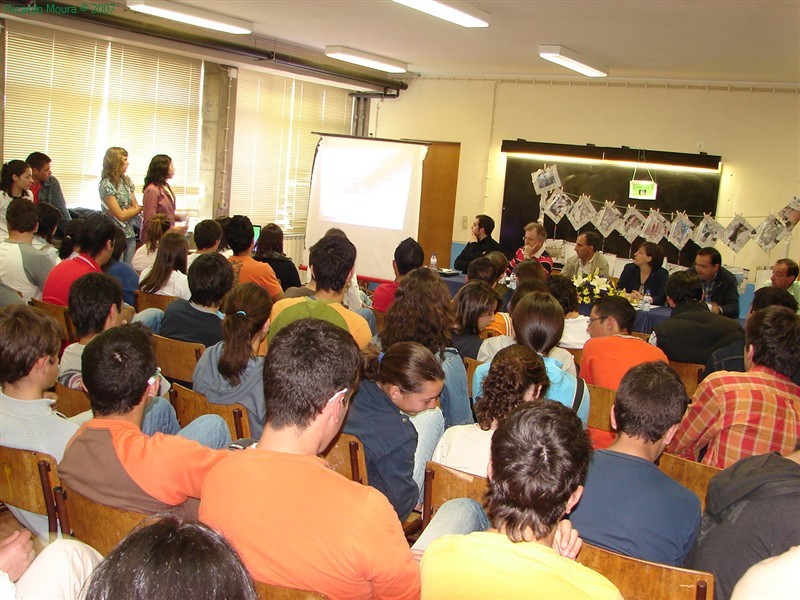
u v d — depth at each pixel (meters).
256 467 1.28
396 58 8.44
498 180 9.41
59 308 3.73
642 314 5.68
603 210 8.48
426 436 2.51
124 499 1.63
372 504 1.27
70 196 6.86
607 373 3.14
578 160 8.71
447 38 6.69
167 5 5.94
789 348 2.45
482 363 3.02
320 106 9.84
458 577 1.17
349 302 4.82
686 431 2.57
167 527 0.70
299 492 1.25
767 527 1.58
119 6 6.20
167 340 3.10
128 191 6.65
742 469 1.72
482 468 2.11
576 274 6.59
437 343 2.76
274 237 5.64
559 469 1.20
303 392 1.30
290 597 1.23
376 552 1.24
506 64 8.22
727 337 3.89
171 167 6.78
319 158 8.38
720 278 6.09
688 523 1.71
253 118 8.80
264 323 2.72
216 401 2.58
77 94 6.74
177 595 0.64
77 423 2.16
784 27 4.89
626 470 1.75
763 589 1.13
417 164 7.89
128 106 7.27
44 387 2.02
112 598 0.64
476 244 7.56
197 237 4.73
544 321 2.88
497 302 3.44
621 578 1.56
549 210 8.83
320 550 1.23
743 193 7.94
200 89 8.07
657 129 8.32
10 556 1.41
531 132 9.12
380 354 2.38
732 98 7.88
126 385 1.73
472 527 1.76
